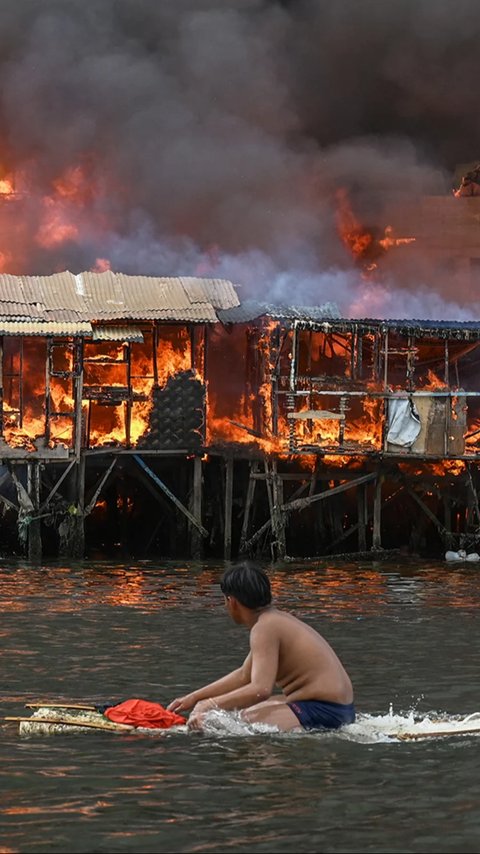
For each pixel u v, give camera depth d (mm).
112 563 35312
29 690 16547
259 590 13000
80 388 35906
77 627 22562
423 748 12688
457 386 40125
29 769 11938
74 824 10391
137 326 38062
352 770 11883
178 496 39469
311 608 25953
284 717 12984
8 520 38312
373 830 10289
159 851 9766
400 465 38969
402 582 31469
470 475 38812
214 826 10352
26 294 37250
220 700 13039
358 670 18281
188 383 37500
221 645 20562
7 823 10430
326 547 39531
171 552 38688
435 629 22812
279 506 37062
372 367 39750
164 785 11430
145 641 20938
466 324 38875
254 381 39469
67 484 38281
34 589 28641
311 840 10055
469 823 10508
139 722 13242
